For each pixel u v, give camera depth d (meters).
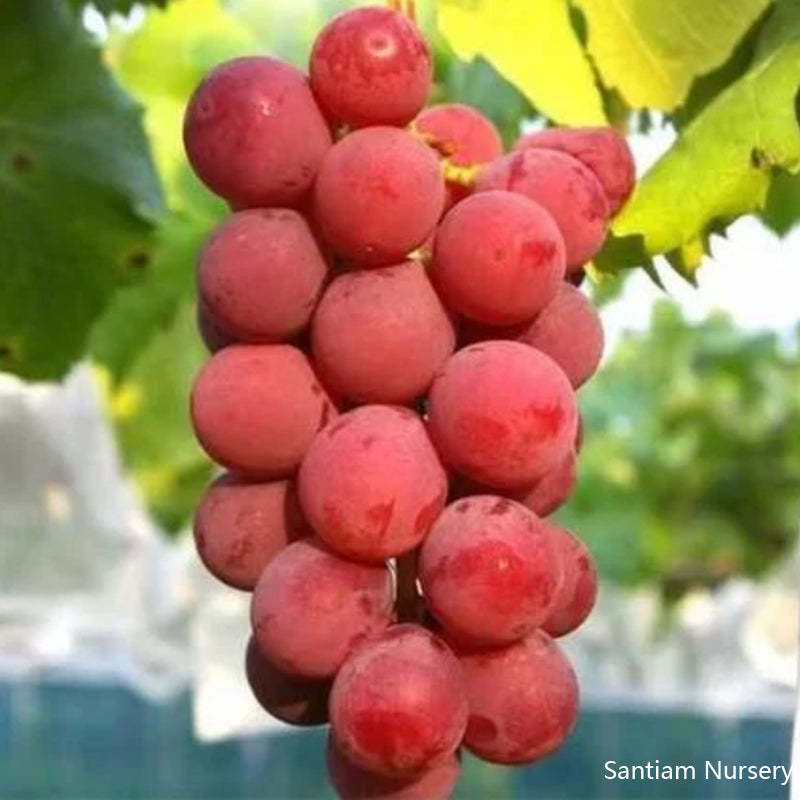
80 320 0.55
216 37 0.75
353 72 0.33
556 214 0.34
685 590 1.56
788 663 1.45
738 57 0.43
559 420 0.32
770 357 1.61
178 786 2.30
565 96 0.44
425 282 0.33
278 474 0.34
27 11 0.52
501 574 0.31
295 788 2.33
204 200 0.75
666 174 0.39
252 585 0.34
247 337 0.33
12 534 1.33
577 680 0.34
